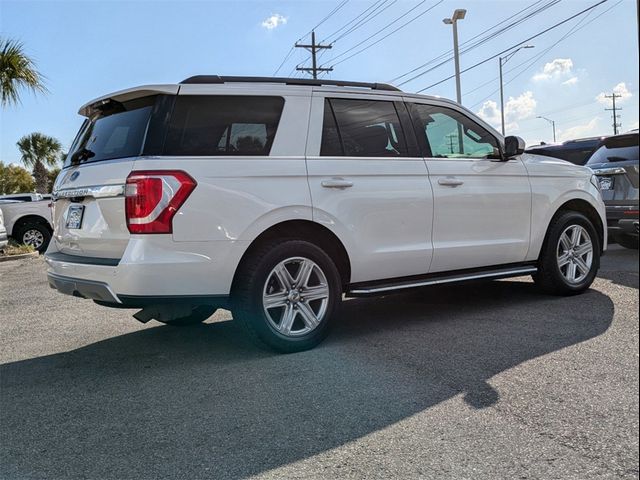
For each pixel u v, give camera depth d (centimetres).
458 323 469
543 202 529
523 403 303
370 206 429
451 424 283
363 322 490
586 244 557
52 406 334
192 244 361
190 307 382
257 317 387
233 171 377
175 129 373
